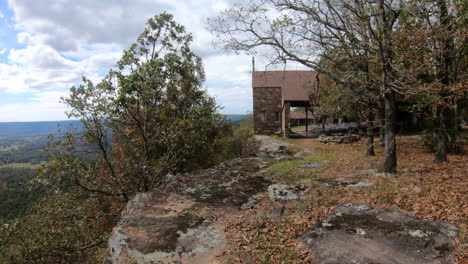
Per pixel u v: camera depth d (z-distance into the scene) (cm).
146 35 1147
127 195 1127
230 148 2148
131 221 596
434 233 438
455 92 731
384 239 432
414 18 793
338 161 1229
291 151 1708
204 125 1333
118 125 1166
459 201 577
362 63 884
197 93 1605
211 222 589
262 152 1716
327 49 952
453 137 1157
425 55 758
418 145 1518
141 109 1214
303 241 470
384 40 778
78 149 986
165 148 1310
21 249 902
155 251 474
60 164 893
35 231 948
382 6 763
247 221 584
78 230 1012
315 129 2731
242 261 430
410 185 723
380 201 627
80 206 1070
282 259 425
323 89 1410
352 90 891
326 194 712
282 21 900
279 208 634
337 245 428
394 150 891
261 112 2931
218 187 859
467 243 405
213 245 491
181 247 485
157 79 1180
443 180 756
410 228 459
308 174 988
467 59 961
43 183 873
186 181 952
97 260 852
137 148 1262
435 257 379
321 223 514
